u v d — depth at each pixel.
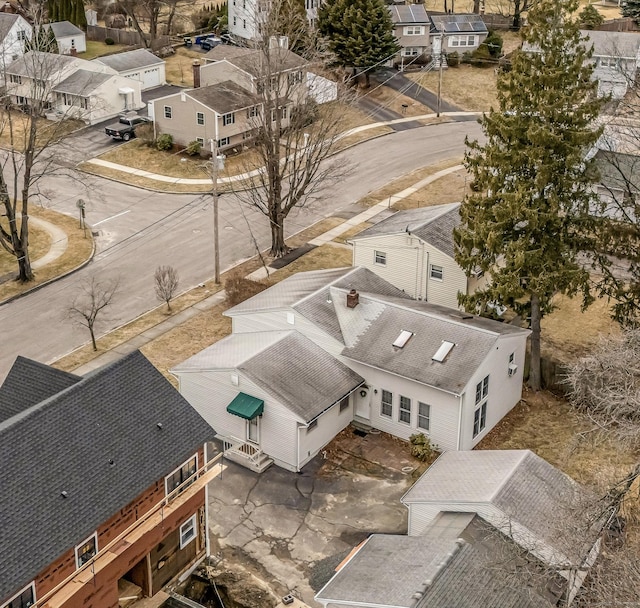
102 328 48.06
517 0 103.25
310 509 34.03
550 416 40.03
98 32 104.56
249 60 71.06
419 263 47.34
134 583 29.41
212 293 51.97
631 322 40.22
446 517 29.50
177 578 30.19
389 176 70.31
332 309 40.84
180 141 74.25
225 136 72.81
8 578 23.17
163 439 28.80
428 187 67.88
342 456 37.16
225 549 31.95
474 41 94.88
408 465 36.56
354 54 82.88
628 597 22.12
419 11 93.38
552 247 38.94
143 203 65.62
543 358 41.69
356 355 38.34
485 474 30.88
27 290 52.50
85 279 53.91
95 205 65.06
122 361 29.55
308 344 39.50
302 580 30.53
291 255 57.00
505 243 39.44
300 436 35.72
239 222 62.34
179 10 111.50
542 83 37.19
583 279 38.78
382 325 39.53
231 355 38.59
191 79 92.69
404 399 37.62
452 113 84.19
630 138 51.91
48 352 45.59
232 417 37.41
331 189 67.12
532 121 37.72
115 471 27.06
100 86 79.38
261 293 44.06
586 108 37.31
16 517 24.39
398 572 26.31
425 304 42.09
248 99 72.31
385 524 33.16
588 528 24.94
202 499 30.44
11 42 87.69
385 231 48.44
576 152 37.38
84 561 25.98
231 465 36.59
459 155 74.50
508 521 27.81
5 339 47.03
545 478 30.72
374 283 44.34
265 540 32.41
